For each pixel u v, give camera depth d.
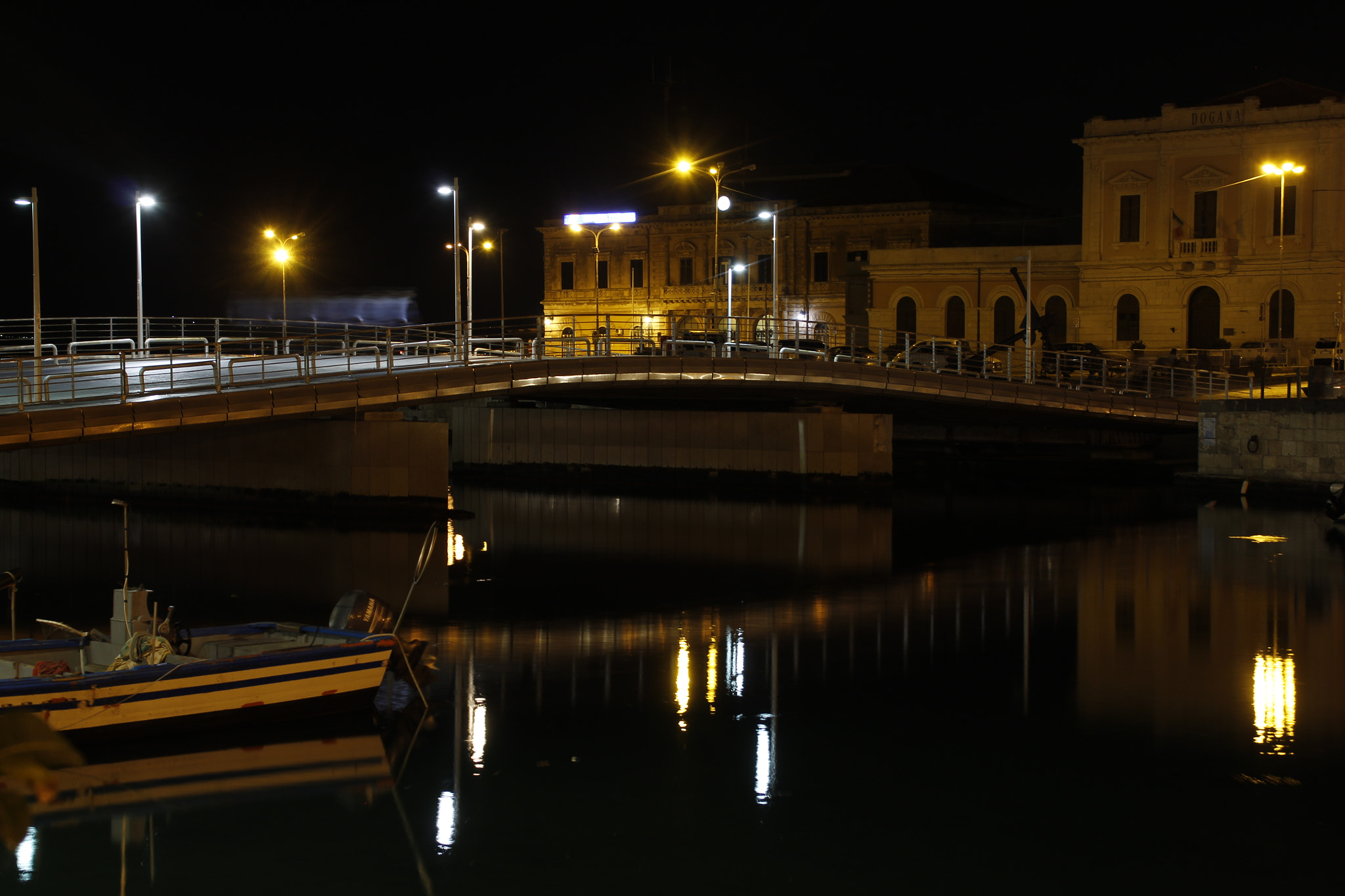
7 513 41.59
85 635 18.88
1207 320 65.94
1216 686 20.98
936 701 20.20
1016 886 13.50
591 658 22.91
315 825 15.07
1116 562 32.69
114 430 33.41
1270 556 33.12
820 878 13.73
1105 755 17.56
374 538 36.53
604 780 16.58
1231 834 14.81
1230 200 64.62
